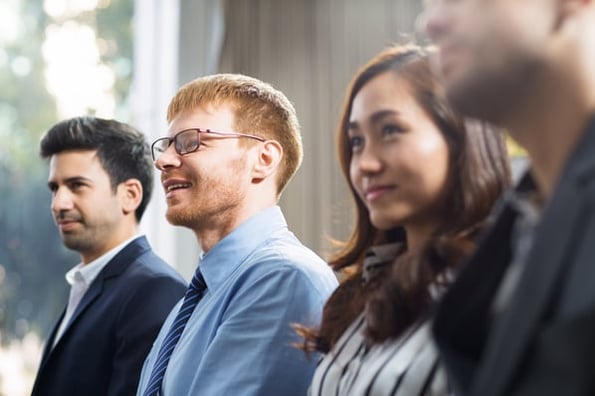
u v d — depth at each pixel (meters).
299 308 1.53
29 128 4.27
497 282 0.82
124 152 2.32
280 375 1.48
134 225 2.36
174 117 1.80
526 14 0.73
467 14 0.76
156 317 2.03
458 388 0.79
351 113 1.16
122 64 4.33
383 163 1.10
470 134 1.08
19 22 4.34
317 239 3.79
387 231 1.27
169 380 1.59
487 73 0.75
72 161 2.27
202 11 4.14
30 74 4.32
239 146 1.74
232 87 1.79
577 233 0.68
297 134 1.86
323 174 3.85
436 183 1.08
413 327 1.09
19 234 4.18
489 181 1.08
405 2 3.94
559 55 0.73
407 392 1.02
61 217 2.27
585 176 0.69
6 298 4.09
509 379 0.69
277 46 3.93
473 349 0.82
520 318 0.69
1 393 3.99
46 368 2.10
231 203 1.73
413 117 1.08
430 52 1.11
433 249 1.08
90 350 2.04
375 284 1.21
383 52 1.16
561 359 0.65
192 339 1.61
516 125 0.79
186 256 3.95
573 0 0.73
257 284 1.58
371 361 1.11
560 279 0.68
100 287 2.15
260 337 1.51
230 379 1.48
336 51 3.94
